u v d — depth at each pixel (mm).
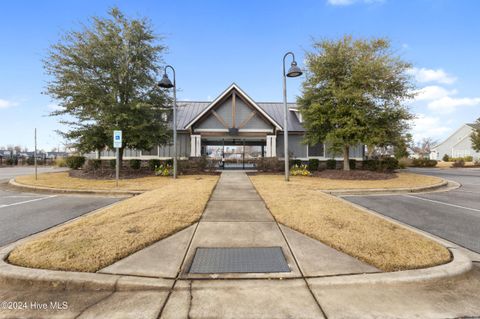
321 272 3090
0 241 4434
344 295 2699
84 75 12555
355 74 12867
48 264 3164
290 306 2494
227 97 18000
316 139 14703
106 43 12633
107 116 12250
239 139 20781
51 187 10031
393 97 14016
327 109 13734
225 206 6320
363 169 17766
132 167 16625
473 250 4078
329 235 4191
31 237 4637
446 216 6191
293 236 4273
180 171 15008
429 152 56906
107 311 2434
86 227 4488
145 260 3371
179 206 6000
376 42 13703
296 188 8945
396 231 4438
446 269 3137
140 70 13617
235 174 14906
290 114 21172
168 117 18594
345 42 13750
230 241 4059
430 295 2740
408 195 9164
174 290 2768
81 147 13164
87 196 8930
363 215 5398
